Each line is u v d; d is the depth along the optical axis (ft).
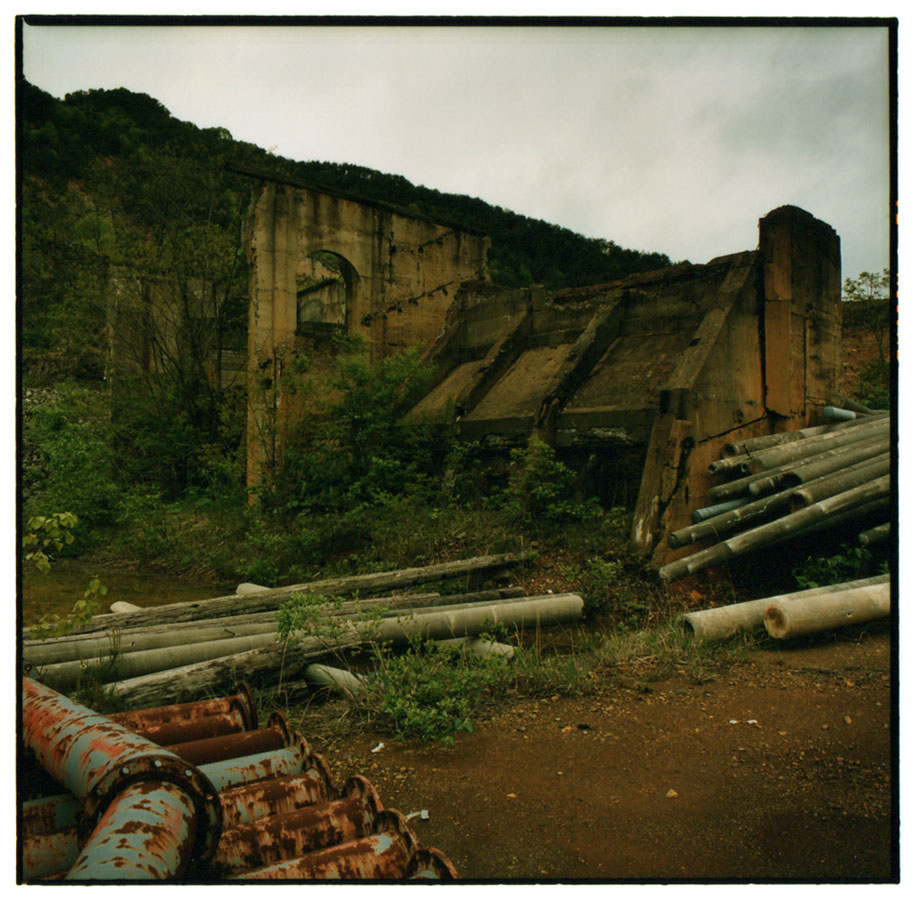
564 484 35.76
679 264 38.32
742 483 29.04
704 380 30.25
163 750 8.93
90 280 58.70
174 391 57.88
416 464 42.42
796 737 14.48
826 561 26.66
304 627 18.65
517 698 17.29
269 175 51.47
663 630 21.34
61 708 10.74
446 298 61.05
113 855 7.06
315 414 47.21
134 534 44.06
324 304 82.94
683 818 11.58
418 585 28.02
